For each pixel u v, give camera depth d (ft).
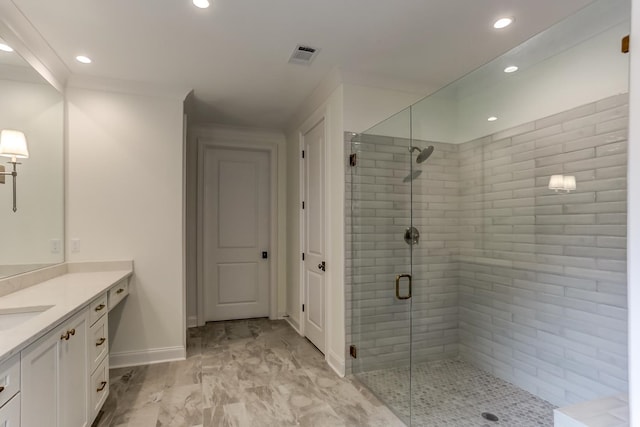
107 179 8.98
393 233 9.04
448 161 9.36
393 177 9.02
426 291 9.31
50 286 6.84
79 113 8.77
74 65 8.11
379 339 8.88
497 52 7.64
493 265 8.60
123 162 9.11
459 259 9.56
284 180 14.12
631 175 2.74
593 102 6.44
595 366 6.46
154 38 6.96
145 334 9.27
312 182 11.02
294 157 12.71
